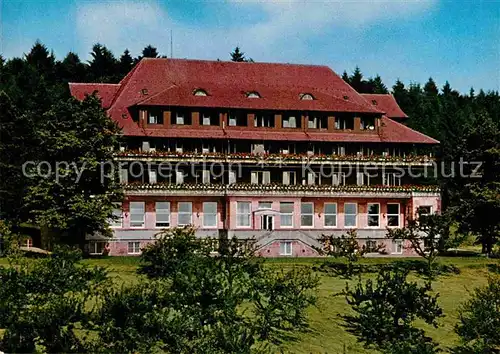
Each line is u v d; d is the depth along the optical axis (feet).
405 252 262.47
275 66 301.02
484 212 254.27
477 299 159.84
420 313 150.71
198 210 256.52
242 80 290.56
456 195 261.24
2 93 251.60
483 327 141.38
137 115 264.72
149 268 197.98
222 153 260.21
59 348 118.62
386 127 284.82
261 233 246.27
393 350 133.39
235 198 255.09
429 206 266.57
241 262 180.45
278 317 155.63
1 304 126.41
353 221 265.34
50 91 437.17
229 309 140.77
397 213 268.82
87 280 153.07
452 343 153.79
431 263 223.92
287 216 259.60
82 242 227.81
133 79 282.97
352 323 163.12
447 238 218.59
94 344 122.93
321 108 275.39
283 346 145.48
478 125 265.95
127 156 250.37
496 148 257.14
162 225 253.24
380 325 150.20
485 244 268.21
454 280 214.69
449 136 474.49
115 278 186.70
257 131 270.67
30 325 119.55
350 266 211.00
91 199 219.00
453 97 639.76
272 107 271.28
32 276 142.51
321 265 221.25
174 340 127.34
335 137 273.13
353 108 278.67
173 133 260.21
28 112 265.34
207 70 292.40
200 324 134.10
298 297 158.61
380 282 158.61
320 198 263.08
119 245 246.88
